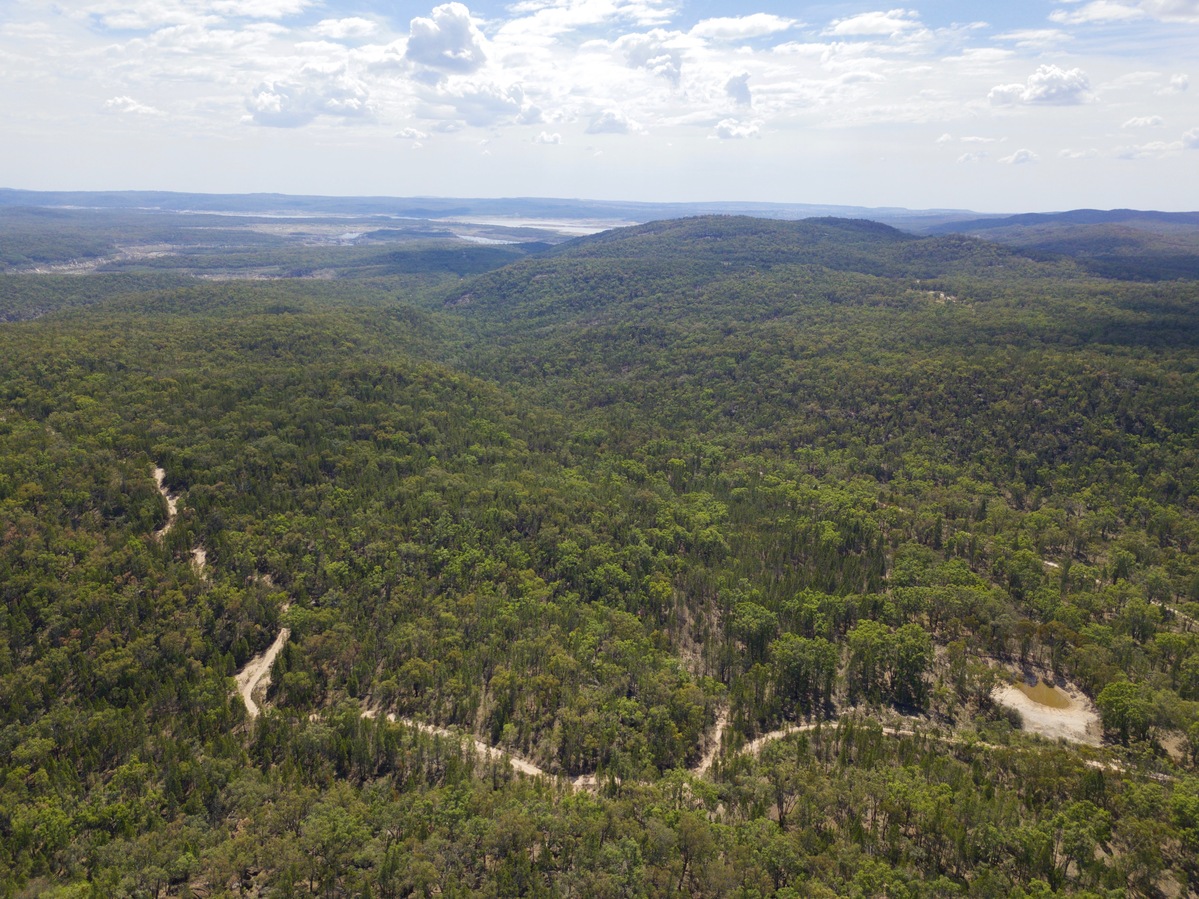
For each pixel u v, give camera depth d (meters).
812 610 135.12
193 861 78.94
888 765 98.88
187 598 128.25
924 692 119.25
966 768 99.00
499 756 104.06
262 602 131.88
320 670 119.69
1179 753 104.94
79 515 145.25
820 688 122.19
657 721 107.38
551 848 83.12
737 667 125.81
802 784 91.00
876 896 76.19
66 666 110.88
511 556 150.62
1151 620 134.25
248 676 120.81
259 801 89.19
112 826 87.56
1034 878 78.38
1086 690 121.75
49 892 72.88
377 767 100.69
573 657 120.94
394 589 138.75
